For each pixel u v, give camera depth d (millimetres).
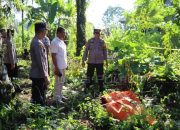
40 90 4562
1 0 5469
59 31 5125
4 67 4988
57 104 5141
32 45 4449
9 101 4668
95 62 6320
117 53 6641
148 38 7297
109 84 6539
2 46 5574
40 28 4465
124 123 4324
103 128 4461
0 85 4684
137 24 7344
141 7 7277
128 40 6918
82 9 10203
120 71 6367
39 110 4418
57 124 4156
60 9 13227
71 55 10141
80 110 4879
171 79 5883
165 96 5508
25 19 12672
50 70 6648
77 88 6480
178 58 6512
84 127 4133
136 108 4715
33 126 3994
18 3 5746
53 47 5082
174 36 6715
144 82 6027
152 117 4418
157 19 7207
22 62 9203
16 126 4094
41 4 12727
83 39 10172
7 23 5777
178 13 6473
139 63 6328
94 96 5867
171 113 5016
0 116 4227
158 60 6418
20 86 6523
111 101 4980
